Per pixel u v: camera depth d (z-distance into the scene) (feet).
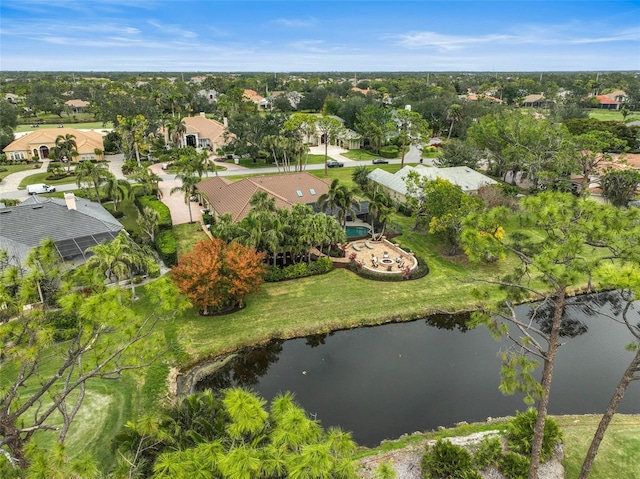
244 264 100.42
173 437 49.67
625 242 48.47
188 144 321.11
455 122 358.23
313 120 280.92
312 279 124.26
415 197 167.02
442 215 137.80
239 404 36.86
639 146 272.51
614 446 67.87
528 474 59.00
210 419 53.52
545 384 55.93
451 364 94.89
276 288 118.93
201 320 103.35
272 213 132.77
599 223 50.39
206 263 97.76
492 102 421.18
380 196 146.00
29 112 472.44
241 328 101.30
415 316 110.73
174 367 88.33
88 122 440.45
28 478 33.71
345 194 141.69
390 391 85.81
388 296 117.29
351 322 106.83
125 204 192.85
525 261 56.49
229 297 105.19
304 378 89.40
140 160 277.64
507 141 228.02
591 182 192.03
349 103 369.71
